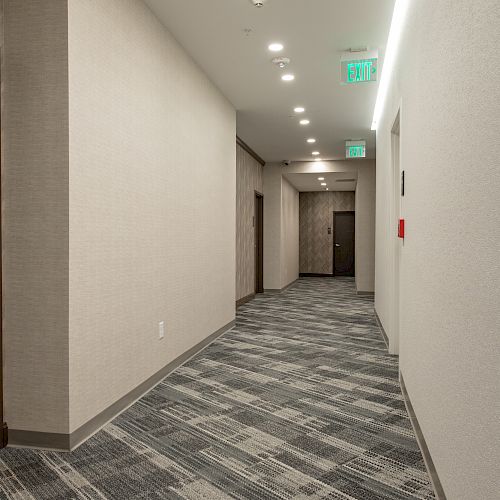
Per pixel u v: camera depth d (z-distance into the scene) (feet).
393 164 15.61
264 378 13.34
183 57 14.62
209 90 17.29
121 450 8.69
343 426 9.90
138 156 11.44
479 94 5.01
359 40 14.12
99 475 7.76
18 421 8.79
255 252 34.19
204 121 16.71
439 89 7.08
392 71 14.66
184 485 7.47
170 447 8.84
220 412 10.67
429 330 7.80
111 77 10.11
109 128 10.02
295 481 7.60
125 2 10.77
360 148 27.71
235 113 21.03
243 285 29.53
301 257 52.49
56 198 8.58
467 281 5.42
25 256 8.69
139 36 11.50
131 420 10.14
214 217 17.93
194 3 11.86
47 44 8.56
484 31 4.85
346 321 23.12
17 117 8.68
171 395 11.79
